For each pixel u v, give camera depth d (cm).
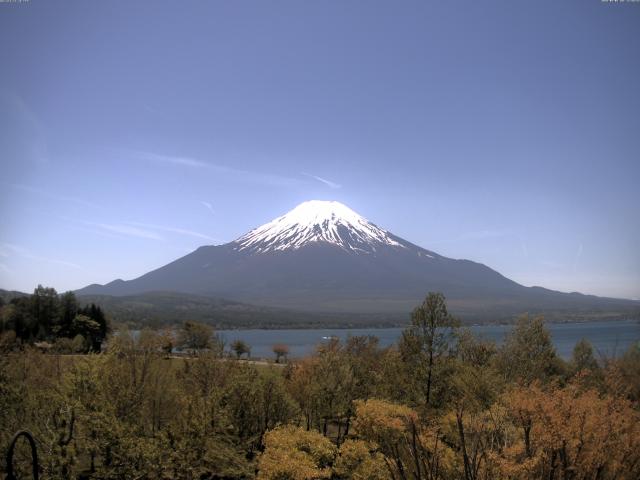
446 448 1035
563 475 974
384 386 2792
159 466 1794
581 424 994
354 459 1805
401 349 2944
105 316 10644
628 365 2262
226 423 2109
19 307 9588
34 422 1964
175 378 2883
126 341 2873
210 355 3106
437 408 2469
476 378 2342
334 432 3234
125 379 2475
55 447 1705
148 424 2470
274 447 2019
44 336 8925
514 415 1078
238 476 2122
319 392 2811
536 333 2897
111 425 1798
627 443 1016
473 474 864
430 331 2816
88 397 1930
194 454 1894
